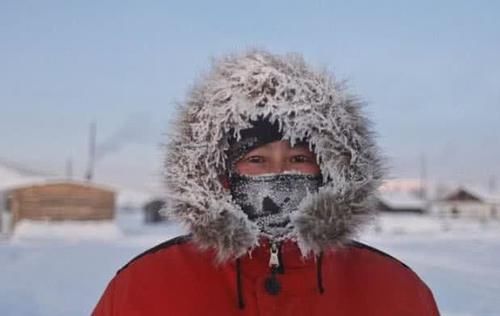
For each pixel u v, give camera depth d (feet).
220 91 6.10
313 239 5.79
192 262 5.96
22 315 29.30
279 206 6.05
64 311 30.40
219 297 5.79
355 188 6.01
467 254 70.49
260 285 5.80
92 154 201.16
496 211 236.63
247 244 5.71
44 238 107.55
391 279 6.30
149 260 6.11
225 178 6.24
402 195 235.20
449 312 30.48
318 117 6.02
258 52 6.36
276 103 5.98
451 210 236.02
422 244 90.68
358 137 6.14
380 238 109.50
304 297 5.83
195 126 6.07
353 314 5.98
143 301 5.86
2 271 48.49
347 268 6.25
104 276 45.14
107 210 123.75
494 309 31.14
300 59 6.26
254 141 6.12
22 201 121.08
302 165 6.23
